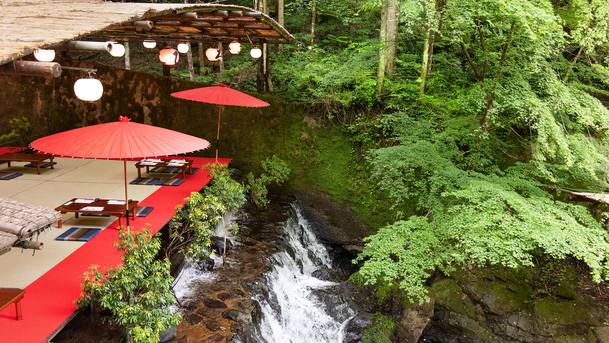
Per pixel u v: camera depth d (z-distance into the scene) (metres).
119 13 6.00
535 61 9.23
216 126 14.21
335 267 13.09
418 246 9.40
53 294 5.59
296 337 9.01
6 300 4.71
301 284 10.70
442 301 9.91
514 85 9.53
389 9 12.68
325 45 17.56
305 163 13.95
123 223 8.04
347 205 13.40
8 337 4.67
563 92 9.06
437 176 10.02
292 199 13.57
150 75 14.05
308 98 13.87
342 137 13.74
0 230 4.02
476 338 9.57
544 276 10.81
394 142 12.89
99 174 11.23
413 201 12.51
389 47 13.34
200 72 16.94
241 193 9.34
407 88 12.94
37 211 4.51
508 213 8.68
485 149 11.29
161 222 8.19
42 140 5.98
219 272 9.14
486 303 10.02
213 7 7.24
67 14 5.91
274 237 11.04
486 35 11.30
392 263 9.21
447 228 9.35
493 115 9.70
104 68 13.97
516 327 9.87
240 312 7.61
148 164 10.97
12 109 13.49
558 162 10.76
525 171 10.48
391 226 10.12
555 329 9.72
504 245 8.23
